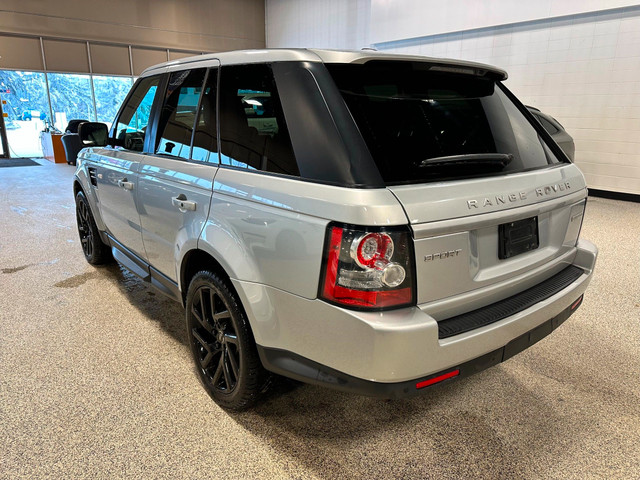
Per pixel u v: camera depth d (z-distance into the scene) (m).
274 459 1.59
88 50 12.58
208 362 1.93
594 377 2.15
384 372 1.24
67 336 2.48
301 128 1.41
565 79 7.19
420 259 1.24
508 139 1.72
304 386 2.05
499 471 1.55
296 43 14.03
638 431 1.77
